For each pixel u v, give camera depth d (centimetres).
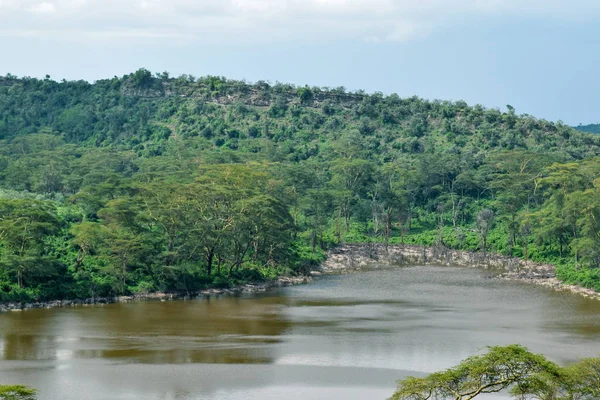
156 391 8475
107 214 14775
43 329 11262
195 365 9431
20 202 14038
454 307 13125
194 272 15025
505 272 17412
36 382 8750
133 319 12012
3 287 12962
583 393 7069
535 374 7031
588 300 13838
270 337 10856
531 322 11844
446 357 9769
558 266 17162
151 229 16012
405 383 7319
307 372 9144
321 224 19800
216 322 11844
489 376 7131
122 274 14012
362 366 9381
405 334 11031
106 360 9644
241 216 15450
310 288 15300
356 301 13750
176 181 18462
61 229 15488
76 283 13638
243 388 8588
